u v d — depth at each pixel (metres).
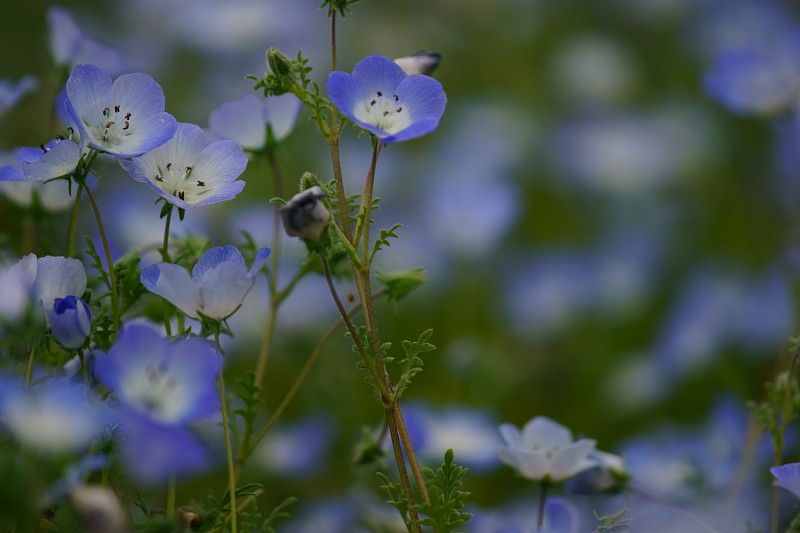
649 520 0.84
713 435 0.91
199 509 0.74
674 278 1.33
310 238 0.73
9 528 0.71
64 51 0.86
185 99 1.36
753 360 1.15
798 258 1.18
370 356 0.74
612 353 1.22
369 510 0.86
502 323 1.22
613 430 1.12
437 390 1.07
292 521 0.92
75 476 0.70
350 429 0.98
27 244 0.82
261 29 1.40
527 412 1.12
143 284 0.75
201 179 0.74
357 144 1.32
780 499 0.88
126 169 0.73
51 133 0.86
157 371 0.70
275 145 0.82
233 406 0.88
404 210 1.27
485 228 1.18
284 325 1.01
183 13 1.42
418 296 1.17
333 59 0.75
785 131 1.08
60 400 0.69
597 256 1.31
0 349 0.77
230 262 0.72
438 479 0.74
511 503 0.94
